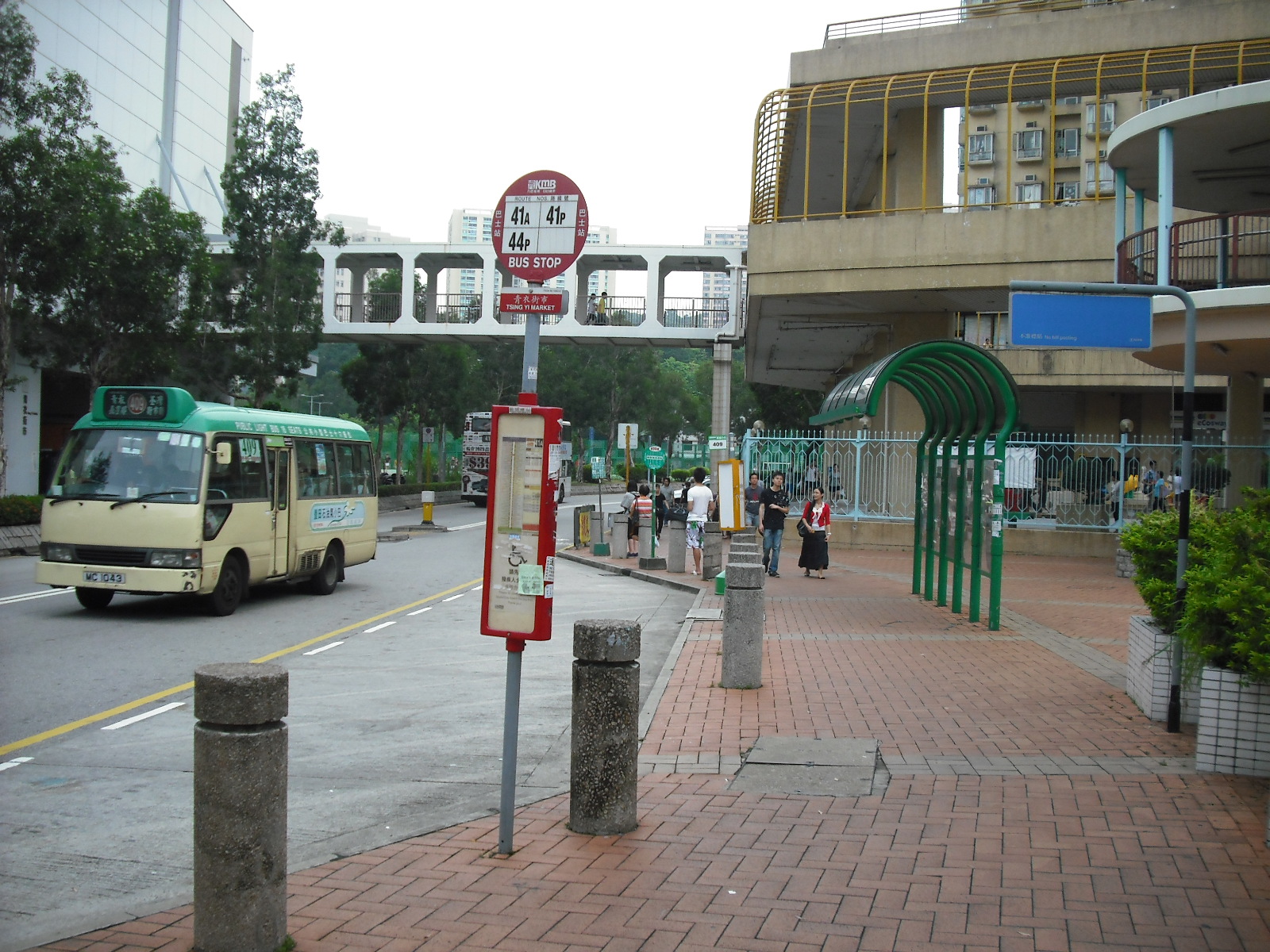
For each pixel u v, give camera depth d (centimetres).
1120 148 1747
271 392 3469
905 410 2933
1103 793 616
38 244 2295
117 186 2461
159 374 2727
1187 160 1783
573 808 556
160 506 1345
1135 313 866
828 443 2684
